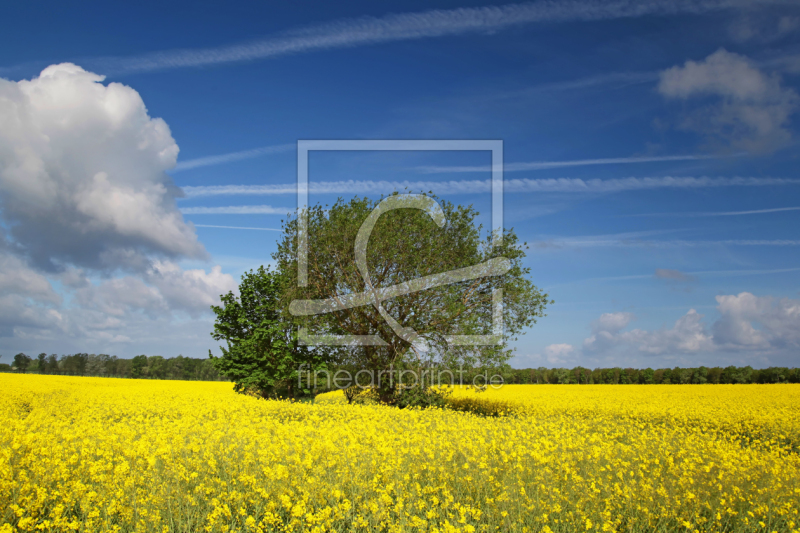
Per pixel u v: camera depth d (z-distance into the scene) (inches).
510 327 953.5
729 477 317.4
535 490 279.4
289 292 969.5
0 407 727.1
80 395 909.2
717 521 264.5
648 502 271.4
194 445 329.7
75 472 294.8
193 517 246.7
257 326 1385.3
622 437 529.7
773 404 1007.0
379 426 478.9
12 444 313.3
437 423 533.6
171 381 2219.5
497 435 426.3
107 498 256.8
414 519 227.9
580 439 417.7
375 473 295.6
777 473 333.4
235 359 1369.3
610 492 280.8
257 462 315.0
